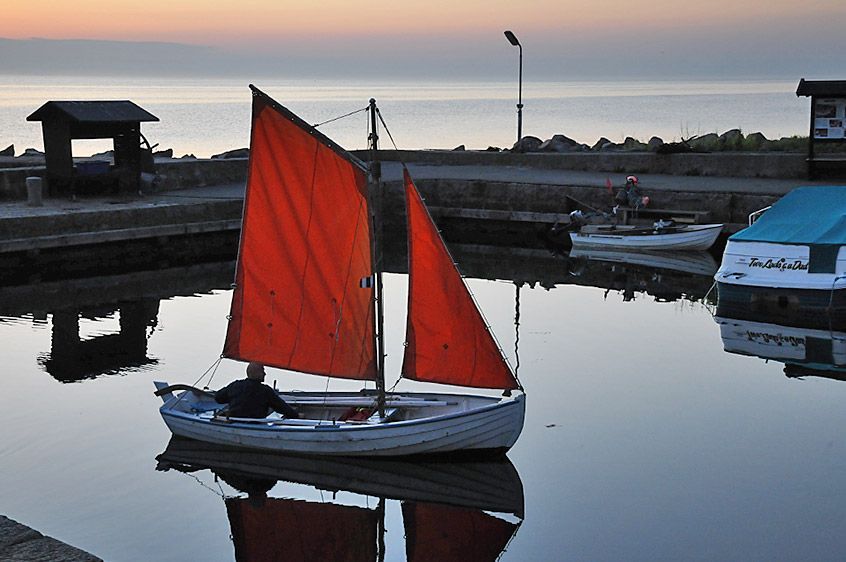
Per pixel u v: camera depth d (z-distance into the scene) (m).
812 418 18.52
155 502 15.05
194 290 29.91
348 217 17.05
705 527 14.16
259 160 17.47
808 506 14.77
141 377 21.00
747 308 27.69
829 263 26.81
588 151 46.41
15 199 35.91
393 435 16.44
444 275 16.80
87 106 36.03
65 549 11.44
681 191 35.81
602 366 21.84
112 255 33.25
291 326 17.95
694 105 142.12
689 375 21.22
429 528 14.30
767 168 39.19
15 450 16.92
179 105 135.50
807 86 36.81
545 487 15.58
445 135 81.31
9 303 27.98
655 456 16.67
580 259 34.91
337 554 13.45
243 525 14.35
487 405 16.97
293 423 16.88
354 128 93.88
